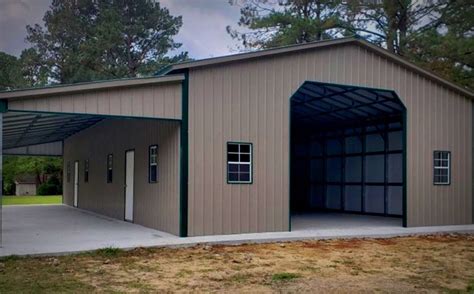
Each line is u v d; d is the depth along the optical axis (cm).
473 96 1384
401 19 2145
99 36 3130
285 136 1122
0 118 838
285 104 1123
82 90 902
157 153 1147
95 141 1753
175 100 1005
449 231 1200
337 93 1339
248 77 1082
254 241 993
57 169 3734
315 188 1878
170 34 3456
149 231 1111
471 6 1939
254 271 740
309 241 1031
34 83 3269
